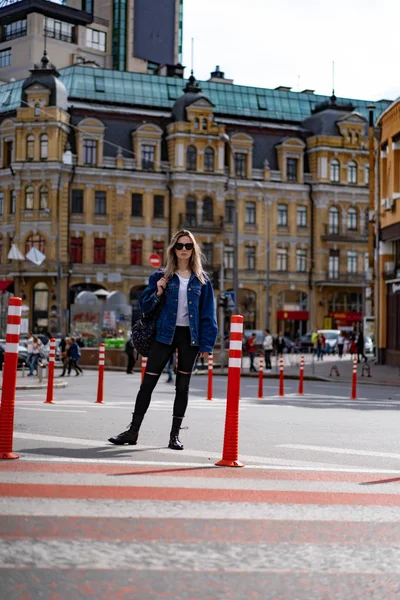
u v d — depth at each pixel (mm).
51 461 8305
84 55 97875
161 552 5164
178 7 106312
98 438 10594
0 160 74875
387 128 43625
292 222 79688
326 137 79812
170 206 75875
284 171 79625
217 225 76312
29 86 72500
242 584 4621
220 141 76625
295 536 5711
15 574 4641
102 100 75562
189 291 9586
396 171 42531
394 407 19125
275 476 8016
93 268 73375
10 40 95438
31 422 12820
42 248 72438
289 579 4742
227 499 6816
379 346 45531
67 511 6117
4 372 8555
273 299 79000
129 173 74438
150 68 104375
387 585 4695
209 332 9672
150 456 8945
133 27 101938
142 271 74812
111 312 51719
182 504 6539
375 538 5742
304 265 80125
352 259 81250
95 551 5113
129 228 74625
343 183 80625
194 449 9805
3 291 73250
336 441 11227
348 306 81875
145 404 9883
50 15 95188
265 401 20672
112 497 6676
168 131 76250
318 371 39969
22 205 73125
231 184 77625
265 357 43406
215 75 87875
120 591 4422
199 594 4426
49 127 72125
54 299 72438
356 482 7875
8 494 6645
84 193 73688
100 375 19266
